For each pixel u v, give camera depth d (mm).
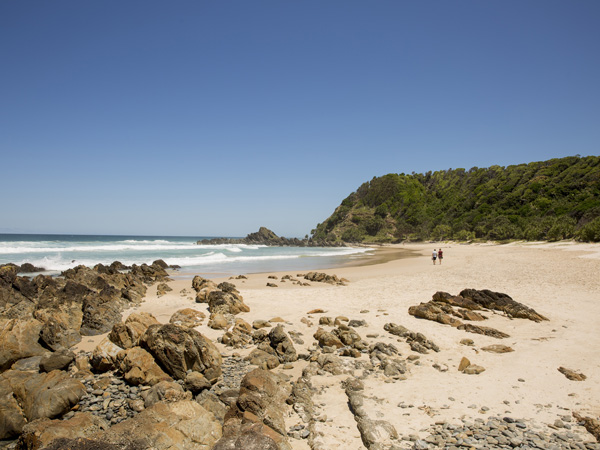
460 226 119562
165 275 31078
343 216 199375
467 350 11195
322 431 6840
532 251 52844
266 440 5648
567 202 96250
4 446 6902
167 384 8352
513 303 15211
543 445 6320
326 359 10234
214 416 7180
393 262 45594
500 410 7629
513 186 125000
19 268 31953
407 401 8039
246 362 10531
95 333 13570
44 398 7578
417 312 14977
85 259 42062
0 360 10297
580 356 10305
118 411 7852
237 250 79188
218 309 15961
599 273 24844
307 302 18109
